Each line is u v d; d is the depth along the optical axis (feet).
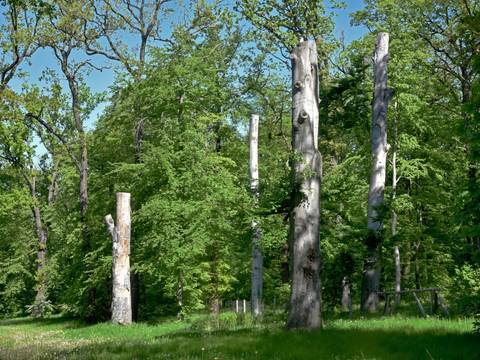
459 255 69.36
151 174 84.53
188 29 100.53
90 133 103.19
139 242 86.89
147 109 89.86
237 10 79.36
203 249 83.41
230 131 107.24
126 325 76.43
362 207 80.53
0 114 85.66
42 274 132.77
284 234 62.64
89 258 89.35
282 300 92.22
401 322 47.37
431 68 82.28
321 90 79.10
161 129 87.66
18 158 120.37
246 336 39.63
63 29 94.22
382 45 67.56
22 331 88.02
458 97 84.58
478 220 36.04
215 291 101.35
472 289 46.14
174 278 83.76
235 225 77.10
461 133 36.99
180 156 84.89
